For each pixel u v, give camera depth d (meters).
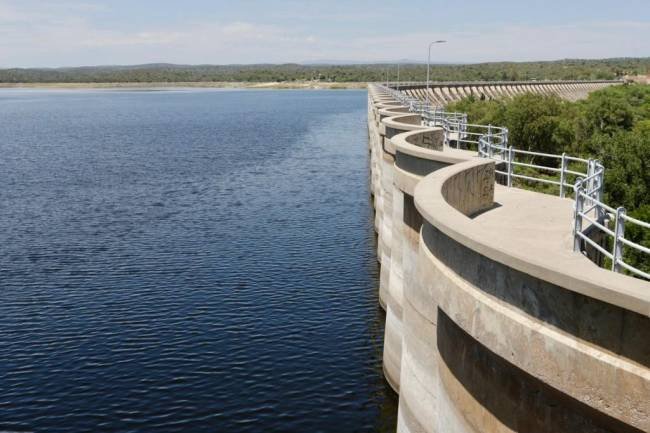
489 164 18.25
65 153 96.12
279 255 41.94
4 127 139.50
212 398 25.17
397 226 23.20
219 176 73.12
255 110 191.50
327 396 25.17
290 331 30.62
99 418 23.98
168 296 35.09
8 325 31.62
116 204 58.41
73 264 40.75
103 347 29.27
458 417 11.67
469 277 10.44
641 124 76.38
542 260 8.72
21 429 23.30
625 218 10.69
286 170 76.56
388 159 29.56
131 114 181.50
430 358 15.89
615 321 7.82
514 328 9.21
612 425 8.30
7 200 60.56
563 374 8.48
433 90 141.12
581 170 49.97
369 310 33.00
